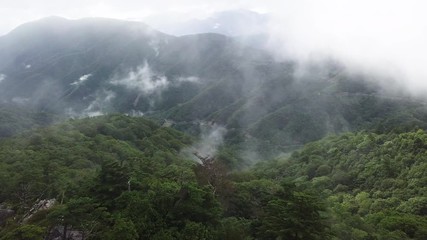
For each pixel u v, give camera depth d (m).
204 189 52.75
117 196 51.31
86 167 104.69
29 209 61.66
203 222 48.16
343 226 68.38
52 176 83.88
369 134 152.62
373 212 92.44
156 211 46.62
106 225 44.88
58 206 48.69
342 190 117.06
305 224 43.59
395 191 102.00
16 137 144.75
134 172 60.38
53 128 159.00
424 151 115.44
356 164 130.50
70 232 47.03
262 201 64.94
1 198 71.44
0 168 88.12
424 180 99.38
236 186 70.50
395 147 125.38
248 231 51.72
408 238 70.31
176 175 72.81
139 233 43.03
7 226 54.47
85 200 45.84
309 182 126.19
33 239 42.41
